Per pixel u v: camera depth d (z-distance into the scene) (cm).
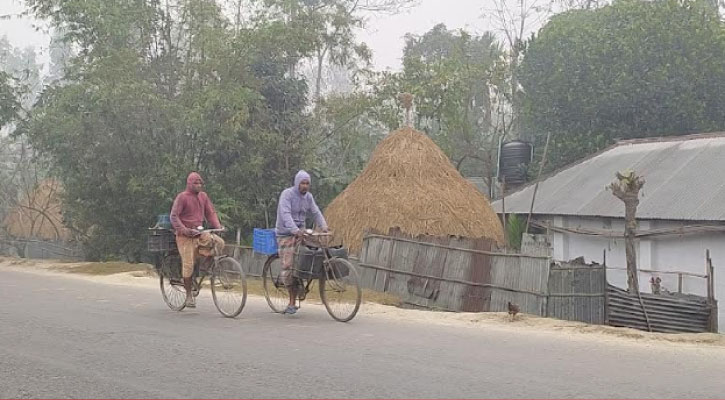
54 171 2461
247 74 2345
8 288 1405
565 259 2256
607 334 947
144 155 2294
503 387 619
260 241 1141
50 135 2277
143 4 2342
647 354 794
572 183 2369
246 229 2461
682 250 1888
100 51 2306
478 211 1956
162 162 2295
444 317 1074
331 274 988
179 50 2416
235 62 2297
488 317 1070
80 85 2195
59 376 654
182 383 628
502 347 814
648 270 1825
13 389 611
